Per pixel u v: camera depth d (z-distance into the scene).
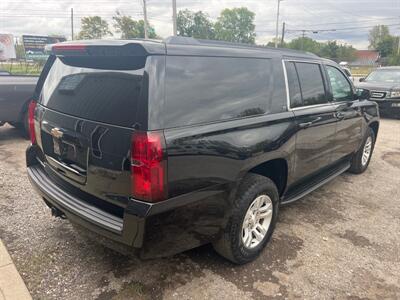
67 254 3.34
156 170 2.36
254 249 3.31
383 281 3.16
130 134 2.40
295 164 3.74
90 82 2.80
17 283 2.89
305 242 3.73
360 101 5.46
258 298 2.89
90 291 2.89
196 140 2.58
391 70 13.47
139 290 2.91
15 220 3.93
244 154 2.95
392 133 9.63
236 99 3.01
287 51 3.84
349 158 5.46
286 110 3.57
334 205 4.72
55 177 3.25
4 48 36.00
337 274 3.22
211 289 2.96
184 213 2.60
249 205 3.09
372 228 4.11
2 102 7.11
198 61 2.73
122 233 2.50
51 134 3.13
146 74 2.41
